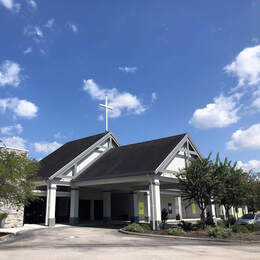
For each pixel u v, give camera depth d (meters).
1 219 20.14
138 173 20.69
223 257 9.27
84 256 9.07
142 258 8.75
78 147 29.62
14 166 15.23
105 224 25.69
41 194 24.22
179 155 23.81
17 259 8.48
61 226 23.12
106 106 33.44
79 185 25.05
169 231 16.42
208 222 21.77
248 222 22.31
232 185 20.78
